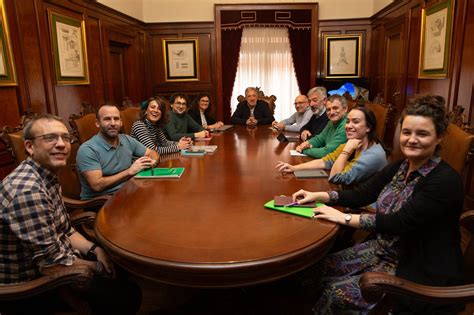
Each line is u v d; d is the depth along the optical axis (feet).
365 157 6.17
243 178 6.21
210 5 17.63
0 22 8.50
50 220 4.08
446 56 9.89
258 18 17.62
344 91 16.81
